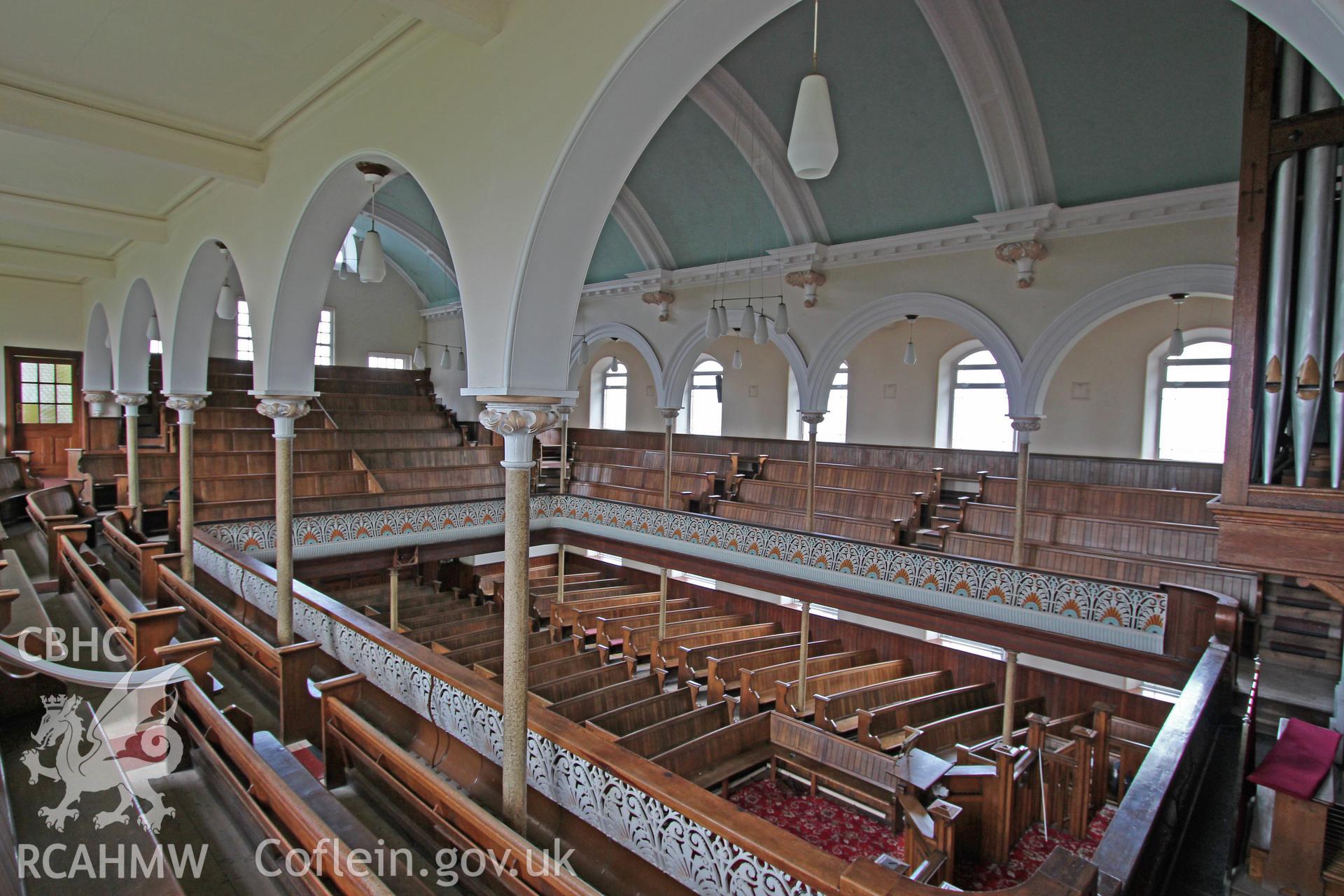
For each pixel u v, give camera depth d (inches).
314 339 258.1
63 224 316.5
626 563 698.8
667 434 541.3
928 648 490.9
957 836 246.8
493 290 158.6
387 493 527.2
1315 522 116.2
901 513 461.7
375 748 169.9
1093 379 489.1
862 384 608.4
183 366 331.0
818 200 421.1
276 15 166.7
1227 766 211.0
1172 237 314.0
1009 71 306.8
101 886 120.9
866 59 329.4
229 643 258.2
